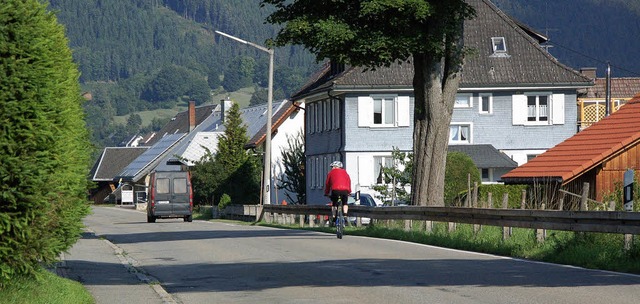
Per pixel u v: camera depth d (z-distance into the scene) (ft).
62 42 59.88
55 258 45.96
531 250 74.64
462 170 174.19
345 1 114.83
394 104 224.12
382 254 78.59
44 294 45.60
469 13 116.37
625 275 58.90
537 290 51.70
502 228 84.48
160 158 414.82
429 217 102.32
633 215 65.36
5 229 41.91
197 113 505.25
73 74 61.62
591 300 47.21
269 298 51.70
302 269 66.59
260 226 154.51
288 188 267.80
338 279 59.62
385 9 109.40
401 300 49.29
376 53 114.62
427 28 115.96
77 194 53.42
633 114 142.31
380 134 223.92
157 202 195.93
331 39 112.57
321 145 245.45
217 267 70.69
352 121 223.92
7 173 41.55
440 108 123.54
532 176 137.90
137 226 163.84
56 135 43.93
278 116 306.76
